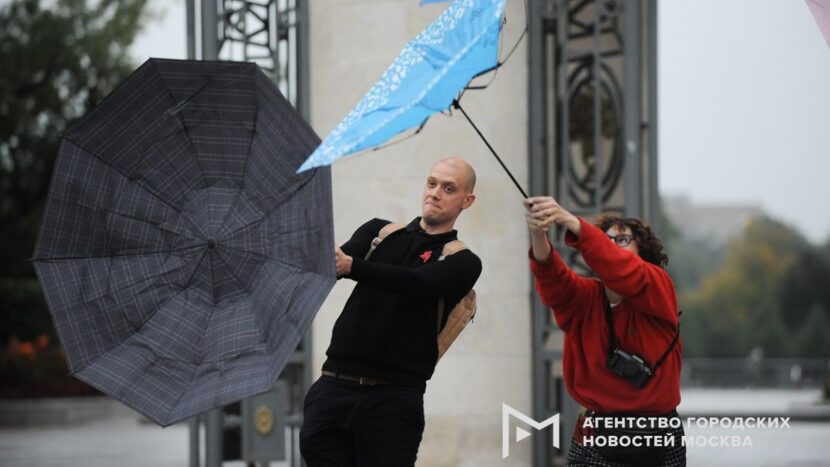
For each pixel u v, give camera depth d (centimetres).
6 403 4419
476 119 1962
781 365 9312
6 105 5616
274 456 2012
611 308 1166
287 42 2044
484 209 1962
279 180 1065
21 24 5700
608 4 2012
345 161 1959
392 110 1002
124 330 1052
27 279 5891
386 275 1094
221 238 1063
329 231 1030
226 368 1039
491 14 1030
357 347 1142
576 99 2227
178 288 1063
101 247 1058
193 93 1046
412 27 1938
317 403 1159
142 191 1062
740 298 16312
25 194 5869
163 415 1021
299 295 1031
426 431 1956
